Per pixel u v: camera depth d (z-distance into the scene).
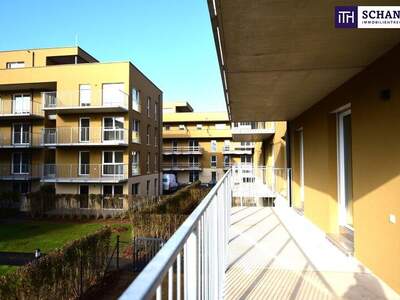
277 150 15.19
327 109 5.86
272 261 4.18
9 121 24.66
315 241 5.16
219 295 2.88
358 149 4.30
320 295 3.18
